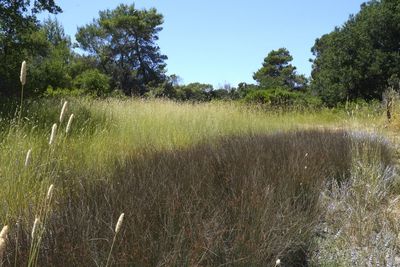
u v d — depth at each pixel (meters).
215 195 3.77
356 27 27.81
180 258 2.59
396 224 4.14
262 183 4.18
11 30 10.66
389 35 26.66
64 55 24.64
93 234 2.61
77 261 2.36
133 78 55.19
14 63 11.23
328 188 5.18
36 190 3.48
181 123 9.66
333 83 28.42
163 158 4.88
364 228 3.96
